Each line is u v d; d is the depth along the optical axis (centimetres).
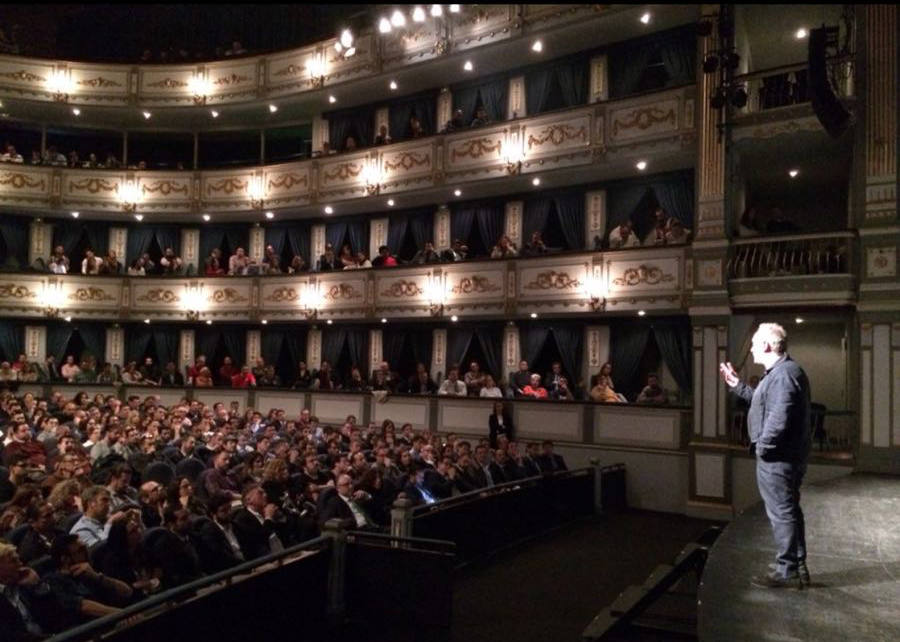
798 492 495
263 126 2167
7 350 2098
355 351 1939
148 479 897
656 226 1467
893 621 421
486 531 975
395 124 1916
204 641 564
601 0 1428
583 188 1627
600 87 1573
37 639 472
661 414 1344
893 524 701
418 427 1648
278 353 2069
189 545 636
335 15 2047
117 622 469
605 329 1556
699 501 1264
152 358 2177
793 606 447
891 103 1161
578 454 1429
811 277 1190
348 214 2011
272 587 650
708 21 1109
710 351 1283
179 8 2278
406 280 1742
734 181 1352
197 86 2059
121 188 2116
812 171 1460
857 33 1199
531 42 1570
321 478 1003
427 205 1869
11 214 2144
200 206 2075
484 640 685
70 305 2075
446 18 1664
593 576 888
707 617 427
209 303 2042
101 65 2095
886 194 1151
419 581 728
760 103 1335
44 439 1066
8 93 2033
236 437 1191
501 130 1614
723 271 1279
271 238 2136
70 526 642
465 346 1753
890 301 1132
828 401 1486
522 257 1565
